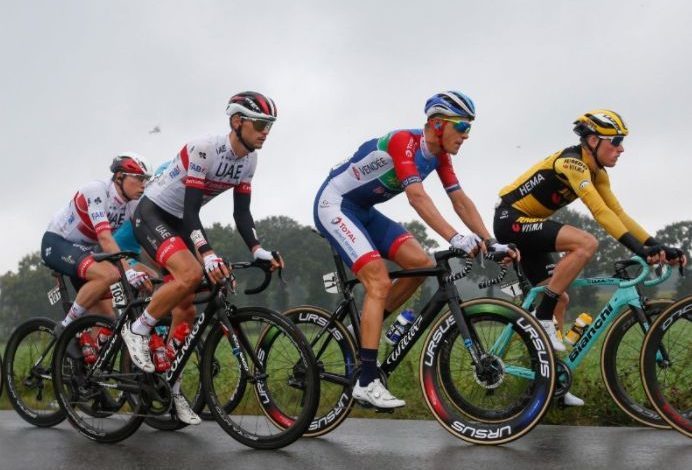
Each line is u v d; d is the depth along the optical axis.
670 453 3.42
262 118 3.84
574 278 4.23
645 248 4.08
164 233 4.03
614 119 4.35
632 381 4.43
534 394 3.65
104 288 4.99
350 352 4.16
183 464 3.50
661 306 4.17
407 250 4.17
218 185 4.08
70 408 4.37
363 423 4.58
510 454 3.49
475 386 3.94
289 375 4.10
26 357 5.07
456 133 3.84
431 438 4.00
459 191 4.19
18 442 4.22
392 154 3.95
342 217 4.09
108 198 5.29
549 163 4.54
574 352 4.32
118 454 3.80
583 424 4.39
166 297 3.92
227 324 3.89
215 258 3.69
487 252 3.76
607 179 4.58
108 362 4.28
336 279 4.19
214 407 3.96
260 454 3.70
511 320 3.73
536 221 4.48
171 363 4.04
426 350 3.90
